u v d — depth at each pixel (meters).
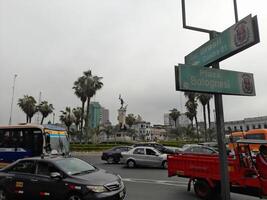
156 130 153.62
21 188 8.77
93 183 7.83
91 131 59.56
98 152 41.84
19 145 18.45
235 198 9.96
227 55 6.57
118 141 57.16
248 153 8.98
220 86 6.79
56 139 19.02
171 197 10.20
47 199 8.33
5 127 19.14
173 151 26.03
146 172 17.77
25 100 71.94
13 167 9.32
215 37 6.94
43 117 77.19
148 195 10.56
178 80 6.30
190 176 10.41
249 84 7.32
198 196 10.07
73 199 7.95
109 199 7.74
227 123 106.38
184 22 7.64
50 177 8.45
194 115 66.88
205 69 6.66
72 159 9.46
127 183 13.41
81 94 55.38
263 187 8.15
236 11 7.57
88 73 55.66
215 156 10.29
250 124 99.88
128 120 98.31
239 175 8.83
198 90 6.46
